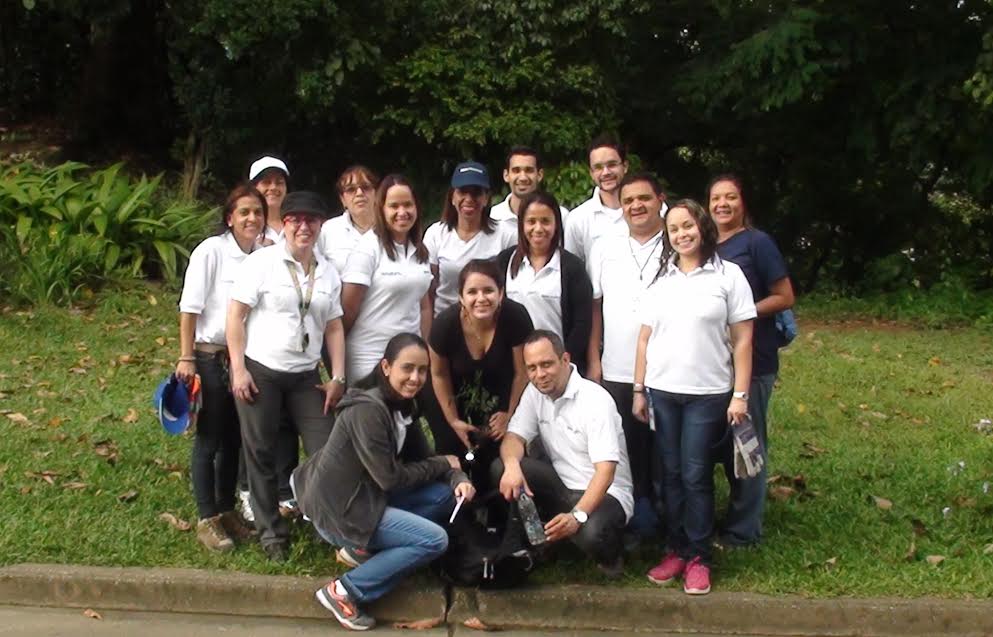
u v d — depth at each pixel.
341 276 5.52
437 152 14.27
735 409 5.05
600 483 4.98
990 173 13.80
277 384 5.20
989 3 12.52
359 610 4.95
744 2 14.65
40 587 5.07
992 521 5.88
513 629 5.02
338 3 12.99
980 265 15.16
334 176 14.91
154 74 15.55
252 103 13.83
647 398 5.32
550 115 13.47
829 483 6.53
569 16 13.49
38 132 15.95
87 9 13.35
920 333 12.38
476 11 13.66
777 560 5.41
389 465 4.86
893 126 14.30
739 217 5.48
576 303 5.49
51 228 11.16
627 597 5.02
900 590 5.12
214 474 5.47
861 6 13.69
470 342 5.32
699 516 5.12
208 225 12.41
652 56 15.58
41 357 8.79
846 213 15.77
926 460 7.05
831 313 13.50
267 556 5.30
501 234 5.89
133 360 8.84
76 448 6.68
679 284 5.12
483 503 5.36
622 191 5.47
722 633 5.00
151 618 4.99
